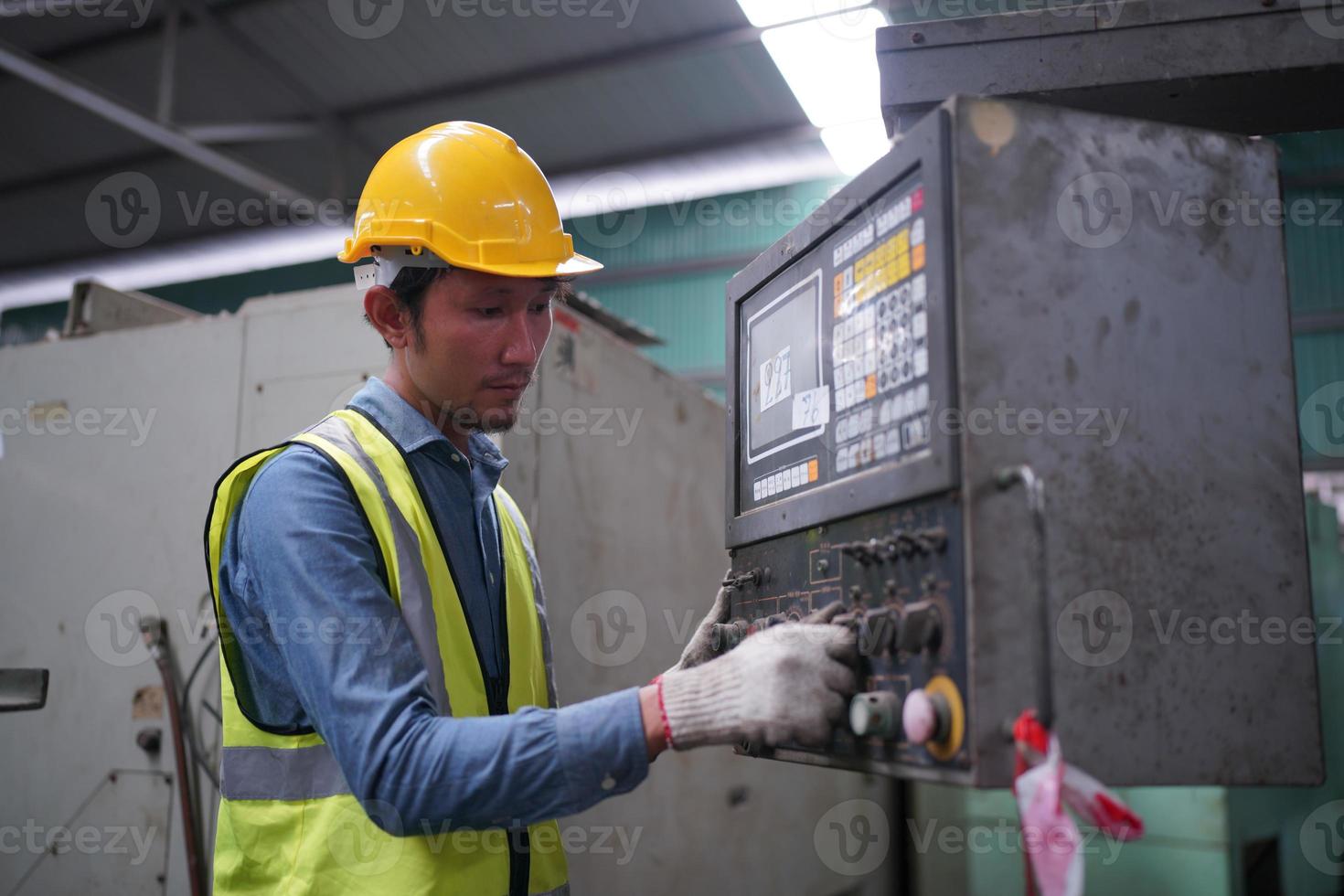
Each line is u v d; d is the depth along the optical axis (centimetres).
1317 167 692
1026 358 78
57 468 237
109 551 228
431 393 116
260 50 562
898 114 111
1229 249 86
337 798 102
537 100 598
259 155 650
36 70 488
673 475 266
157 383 229
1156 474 80
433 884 101
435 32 543
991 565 75
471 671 110
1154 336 82
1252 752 80
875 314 91
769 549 111
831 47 411
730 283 128
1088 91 106
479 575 118
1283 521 83
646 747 88
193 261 786
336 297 214
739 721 85
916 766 80
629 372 248
